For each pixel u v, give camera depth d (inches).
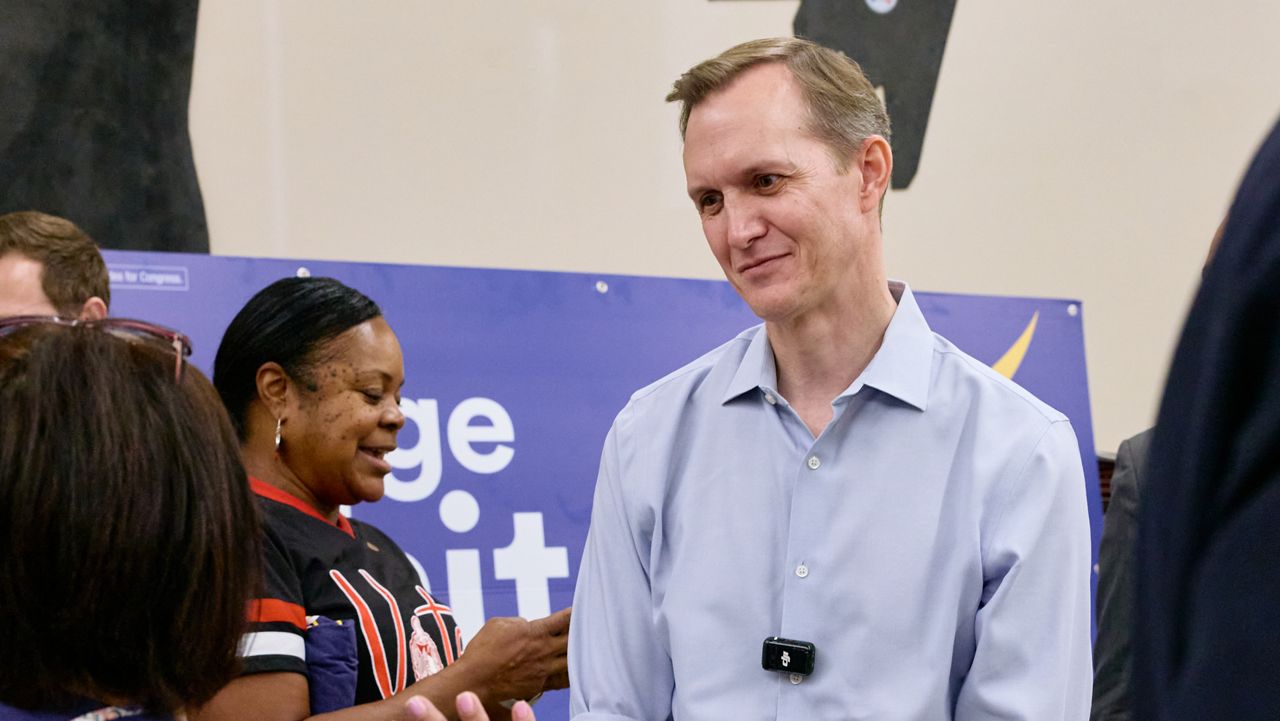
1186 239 173.8
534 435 100.5
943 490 59.5
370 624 72.8
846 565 59.6
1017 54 166.6
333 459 76.4
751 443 63.4
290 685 65.9
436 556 95.0
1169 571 23.6
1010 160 166.4
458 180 145.5
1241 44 175.9
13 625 35.5
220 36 134.6
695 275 155.6
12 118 122.4
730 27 156.2
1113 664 97.1
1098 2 169.9
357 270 98.1
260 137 136.4
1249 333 22.7
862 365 63.1
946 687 57.9
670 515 64.4
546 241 149.3
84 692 36.9
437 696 69.9
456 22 145.3
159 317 92.3
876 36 159.9
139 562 36.4
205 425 39.3
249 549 40.6
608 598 65.1
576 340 103.7
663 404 66.4
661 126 154.0
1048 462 58.2
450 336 99.7
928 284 162.7
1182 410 23.8
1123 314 171.0
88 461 35.9
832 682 58.7
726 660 60.8
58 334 37.8
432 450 96.8
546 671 73.5
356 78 140.9
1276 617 21.5
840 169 59.9
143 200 129.1
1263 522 21.9
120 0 127.7
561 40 149.9
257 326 76.0
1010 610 56.7
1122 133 171.2
